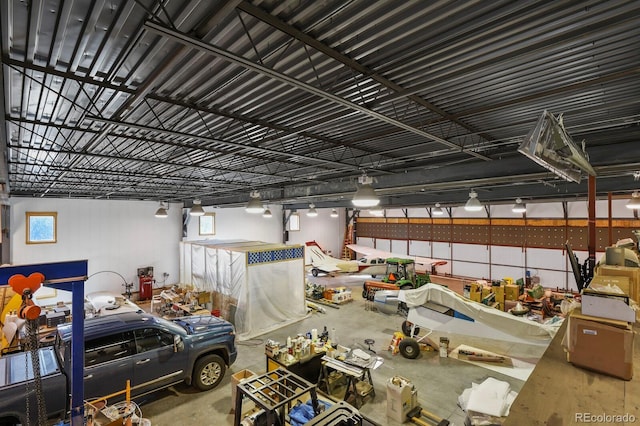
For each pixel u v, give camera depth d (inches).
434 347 327.9
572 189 341.1
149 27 91.7
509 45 115.0
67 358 182.7
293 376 174.2
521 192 382.0
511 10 97.7
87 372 191.2
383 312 459.5
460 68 132.2
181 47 112.5
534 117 189.2
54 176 353.7
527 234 641.0
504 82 144.9
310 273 759.7
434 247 775.7
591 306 73.5
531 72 134.8
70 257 506.6
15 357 189.8
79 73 138.5
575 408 56.6
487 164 251.9
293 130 213.6
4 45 113.6
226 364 261.9
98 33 111.6
